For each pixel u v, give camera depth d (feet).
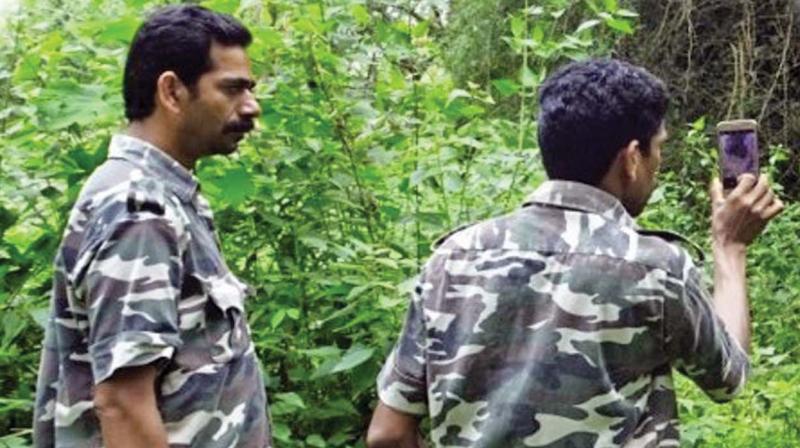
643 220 18.61
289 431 11.35
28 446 10.94
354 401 12.14
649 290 6.57
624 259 6.62
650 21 33.04
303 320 12.19
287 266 12.16
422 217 12.50
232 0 11.92
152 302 6.75
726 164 7.52
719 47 33.27
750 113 32.76
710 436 12.89
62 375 7.15
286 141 12.30
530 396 6.59
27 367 11.82
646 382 6.68
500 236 6.87
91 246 6.82
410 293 11.07
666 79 33.17
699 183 25.64
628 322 6.56
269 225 12.27
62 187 12.24
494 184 12.96
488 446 6.65
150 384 6.79
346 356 11.16
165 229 6.90
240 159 12.09
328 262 12.38
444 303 6.89
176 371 7.03
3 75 12.71
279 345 12.27
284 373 12.37
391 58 12.82
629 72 6.79
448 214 12.68
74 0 14.29
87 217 6.98
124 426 6.72
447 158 12.64
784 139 32.53
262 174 12.16
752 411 14.16
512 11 32.50
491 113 21.06
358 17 12.46
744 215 7.39
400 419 7.11
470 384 6.74
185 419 7.03
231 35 7.49
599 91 6.70
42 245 11.42
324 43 12.29
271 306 11.95
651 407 6.71
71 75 12.58
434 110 12.87
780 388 14.26
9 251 11.46
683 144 30.30
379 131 12.66
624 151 6.73
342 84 12.46
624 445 6.58
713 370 6.85
